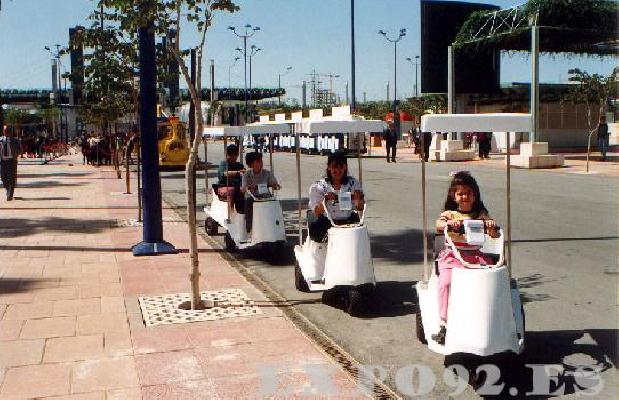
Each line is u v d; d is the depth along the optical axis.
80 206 15.44
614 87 27.83
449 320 4.59
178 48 6.68
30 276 8.04
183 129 29.56
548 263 8.59
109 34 13.22
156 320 6.20
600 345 5.49
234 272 8.37
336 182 6.93
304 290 7.41
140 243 9.58
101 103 20.16
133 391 4.58
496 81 37.53
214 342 5.58
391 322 6.27
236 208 9.31
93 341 5.61
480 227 4.88
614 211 13.22
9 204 15.84
